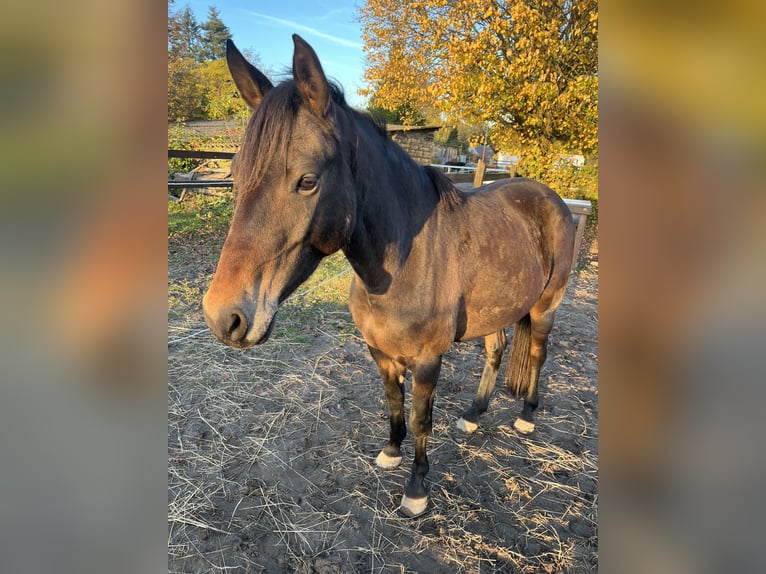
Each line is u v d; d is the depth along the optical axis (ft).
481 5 24.82
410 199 5.96
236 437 8.70
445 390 10.69
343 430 9.02
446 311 6.23
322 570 6.12
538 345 9.07
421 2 27.58
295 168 4.23
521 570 6.18
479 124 29.14
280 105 4.22
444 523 6.89
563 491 7.60
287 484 7.59
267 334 4.30
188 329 13.30
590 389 10.97
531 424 9.12
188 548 6.37
